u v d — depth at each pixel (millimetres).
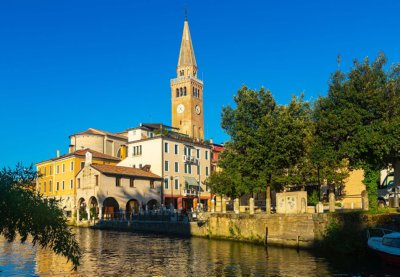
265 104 37719
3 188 13086
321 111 33188
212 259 28750
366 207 29953
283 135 35656
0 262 28500
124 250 34781
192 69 127312
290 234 33531
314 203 43125
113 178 69938
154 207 70938
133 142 82688
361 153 31484
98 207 71250
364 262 26109
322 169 38812
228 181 50594
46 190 88688
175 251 33594
